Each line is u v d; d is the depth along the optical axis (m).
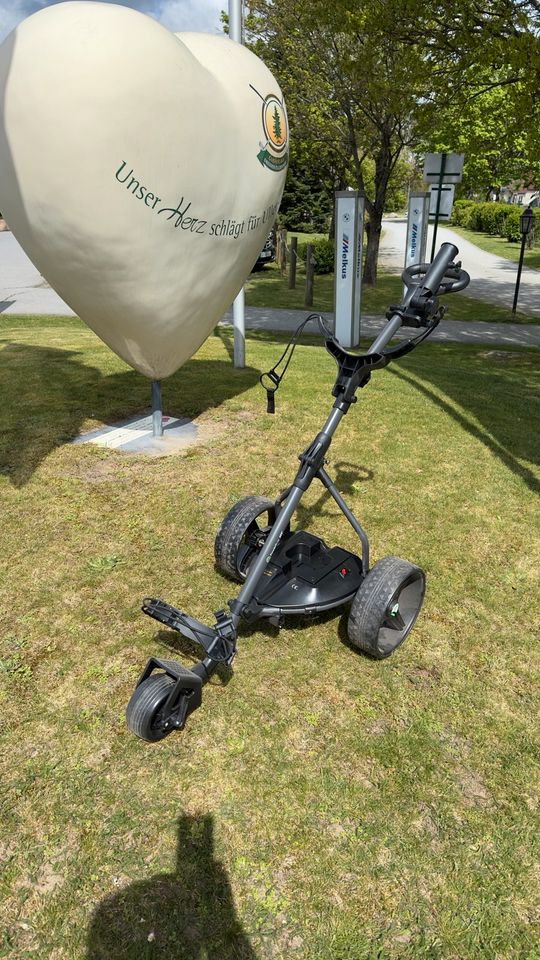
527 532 4.46
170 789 2.50
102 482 4.93
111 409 6.50
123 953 1.98
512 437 6.13
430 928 2.07
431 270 3.12
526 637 3.44
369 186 25.80
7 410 6.41
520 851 2.32
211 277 4.67
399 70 8.91
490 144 9.99
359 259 11.00
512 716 2.92
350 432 6.09
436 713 2.92
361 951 2.00
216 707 2.89
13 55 3.55
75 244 3.96
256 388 7.29
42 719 2.81
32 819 2.38
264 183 4.75
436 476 5.24
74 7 3.66
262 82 4.67
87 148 3.61
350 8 8.55
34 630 3.35
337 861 2.26
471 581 3.90
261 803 2.46
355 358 2.97
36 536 4.19
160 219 4.05
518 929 2.08
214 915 2.08
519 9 7.96
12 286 17.84
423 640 3.39
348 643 3.34
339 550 3.41
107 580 3.77
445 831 2.38
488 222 43.44
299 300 17.36
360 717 2.87
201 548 4.12
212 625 3.39
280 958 1.97
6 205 3.93
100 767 2.59
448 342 12.49
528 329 14.24
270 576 3.11
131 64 3.59
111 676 3.06
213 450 5.54
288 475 5.13
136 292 4.27
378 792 2.52
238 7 6.48
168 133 3.84
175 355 5.11
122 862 2.24
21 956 1.97
